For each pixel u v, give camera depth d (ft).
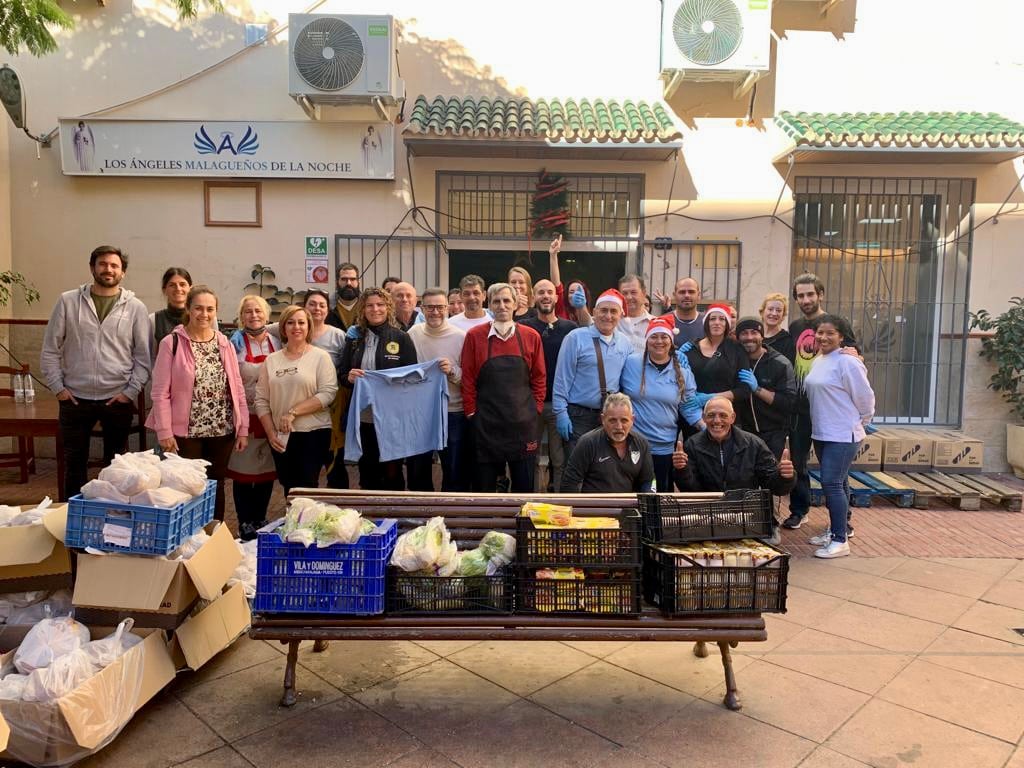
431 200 25.41
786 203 25.82
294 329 16.08
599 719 10.48
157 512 10.39
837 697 11.12
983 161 25.07
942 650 12.71
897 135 23.16
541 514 10.75
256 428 17.30
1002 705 10.91
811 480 22.63
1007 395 26.35
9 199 25.22
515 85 25.75
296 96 23.15
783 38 25.82
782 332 19.21
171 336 15.60
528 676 11.74
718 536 11.02
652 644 12.93
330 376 16.53
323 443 16.75
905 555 17.74
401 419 16.65
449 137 22.68
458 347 17.74
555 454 19.54
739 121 25.68
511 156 24.84
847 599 14.97
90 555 10.48
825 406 17.63
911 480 23.35
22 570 11.28
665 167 25.67
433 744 9.83
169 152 24.89
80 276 25.49
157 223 25.38
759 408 17.70
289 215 25.45
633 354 17.24
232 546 12.06
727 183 25.80
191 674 11.66
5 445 26.76
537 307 19.35
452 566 10.53
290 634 10.30
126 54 24.98
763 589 10.52
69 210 25.31
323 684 11.41
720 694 11.21
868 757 9.62
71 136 24.70
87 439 18.21
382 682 11.50
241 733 10.05
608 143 22.97
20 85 24.13
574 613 10.44
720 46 23.56
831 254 26.48
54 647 9.65
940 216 26.35
